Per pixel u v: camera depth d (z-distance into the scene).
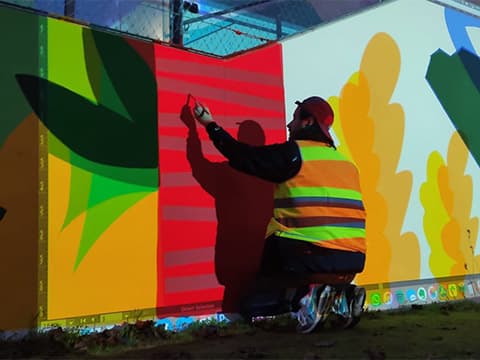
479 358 3.54
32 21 4.08
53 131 4.09
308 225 4.42
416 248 6.37
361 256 4.61
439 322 4.99
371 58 6.25
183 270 4.61
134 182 4.43
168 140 4.65
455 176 6.99
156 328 4.20
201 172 4.80
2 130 3.87
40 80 4.07
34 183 3.96
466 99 7.30
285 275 4.54
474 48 7.57
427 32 6.93
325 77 5.80
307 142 4.59
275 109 5.38
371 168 6.05
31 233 3.92
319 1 6.21
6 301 3.79
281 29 6.07
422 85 6.76
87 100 4.27
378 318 5.23
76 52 4.27
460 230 6.94
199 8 5.60
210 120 4.63
